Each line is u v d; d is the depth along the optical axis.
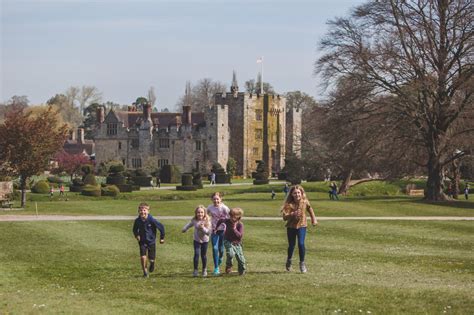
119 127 161.00
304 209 25.00
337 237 42.81
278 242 39.44
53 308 19.03
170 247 36.66
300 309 18.12
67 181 125.88
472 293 19.98
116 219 55.00
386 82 75.25
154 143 159.38
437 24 72.94
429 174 76.44
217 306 18.81
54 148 74.25
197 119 159.88
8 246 36.75
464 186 95.94
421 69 72.88
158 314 18.06
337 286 21.27
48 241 39.03
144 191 100.56
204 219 25.16
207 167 154.88
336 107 77.25
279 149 167.62
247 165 162.62
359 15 76.12
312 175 118.94
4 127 72.12
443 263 29.52
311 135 124.44
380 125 74.25
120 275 26.47
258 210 64.25
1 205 71.38
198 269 27.50
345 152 81.00
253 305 18.70
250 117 163.00
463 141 71.62
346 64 76.94
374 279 23.33
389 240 41.31
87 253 33.75
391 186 96.56
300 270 25.11
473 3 71.12
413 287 21.16
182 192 97.62
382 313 17.52
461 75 72.06
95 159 162.88
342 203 70.50
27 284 24.44
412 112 73.75
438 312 17.55
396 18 73.44
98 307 19.12
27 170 72.44
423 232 46.06
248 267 27.59
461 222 53.03
